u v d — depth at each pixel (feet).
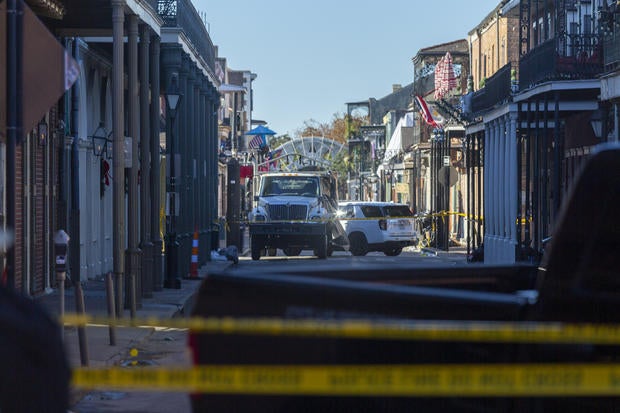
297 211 344.49
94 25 186.70
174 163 224.12
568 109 253.44
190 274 257.34
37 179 187.83
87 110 233.35
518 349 46.55
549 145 303.07
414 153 581.94
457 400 47.62
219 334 48.62
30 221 182.39
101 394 96.48
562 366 44.34
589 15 283.59
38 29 78.89
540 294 49.29
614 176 49.16
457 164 499.10
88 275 233.96
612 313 48.80
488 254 315.37
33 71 78.89
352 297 47.32
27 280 180.34
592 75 233.35
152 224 213.25
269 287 48.14
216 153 344.08
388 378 40.24
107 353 119.65
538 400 46.50
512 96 270.87
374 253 406.82
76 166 214.90
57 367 41.42
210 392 49.37
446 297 47.52
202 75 289.12
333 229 359.05
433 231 436.35
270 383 40.83
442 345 46.96
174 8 230.07
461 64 548.31
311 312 47.65
